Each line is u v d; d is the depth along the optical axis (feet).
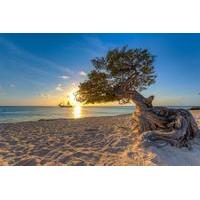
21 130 33.99
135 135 23.18
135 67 22.63
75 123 43.65
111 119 51.26
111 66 22.13
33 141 24.32
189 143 19.76
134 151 16.94
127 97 22.38
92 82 22.04
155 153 16.46
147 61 22.82
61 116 78.84
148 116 22.13
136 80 23.38
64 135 28.02
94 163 15.47
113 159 15.98
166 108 22.50
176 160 16.42
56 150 19.38
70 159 16.46
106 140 22.93
